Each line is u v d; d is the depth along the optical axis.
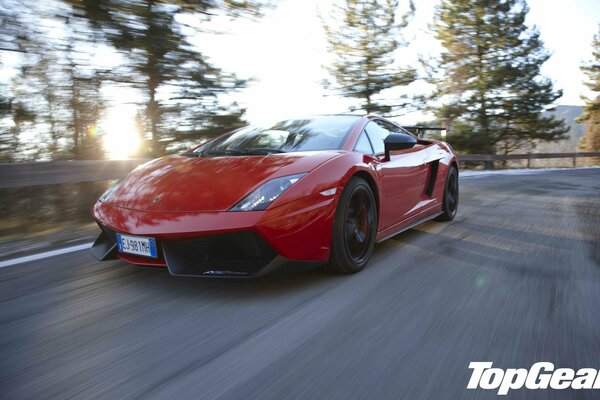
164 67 7.26
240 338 1.75
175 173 2.54
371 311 2.02
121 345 1.70
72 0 6.31
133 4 6.72
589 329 1.85
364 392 1.38
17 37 6.32
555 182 9.95
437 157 3.96
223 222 2.08
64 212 4.89
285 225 2.13
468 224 4.24
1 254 3.03
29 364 1.56
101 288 2.33
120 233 2.28
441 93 25.50
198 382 1.44
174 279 2.45
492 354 1.63
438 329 1.84
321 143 2.84
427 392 1.38
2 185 3.53
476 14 25.48
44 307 2.08
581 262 2.88
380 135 3.30
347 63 20.70
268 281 2.43
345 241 2.46
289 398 1.35
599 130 40.12
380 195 2.86
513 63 26.41
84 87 7.12
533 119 27.47
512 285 2.40
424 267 2.73
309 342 1.72
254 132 3.22
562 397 1.36
